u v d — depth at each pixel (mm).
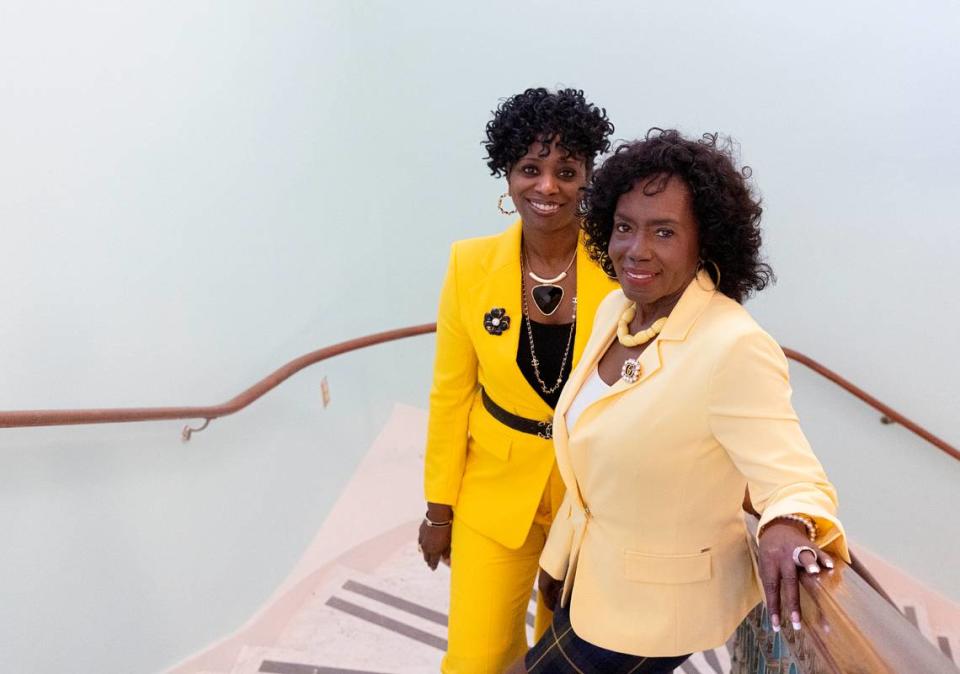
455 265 1803
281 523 3357
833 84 3799
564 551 1564
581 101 1604
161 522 2666
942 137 3764
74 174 2262
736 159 1217
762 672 1551
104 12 2330
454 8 3910
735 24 3781
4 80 2045
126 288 2465
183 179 2695
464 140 4141
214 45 2820
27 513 2205
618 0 3838
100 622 2451
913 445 4320
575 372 1411
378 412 4332
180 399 2719
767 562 1027
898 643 854
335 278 3809
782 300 4195
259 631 3049
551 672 1501
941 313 4008
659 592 1283
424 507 4016
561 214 1644
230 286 2977
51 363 2221
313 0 3477
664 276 1187
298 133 3424
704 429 1144
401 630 3080
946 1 3562
